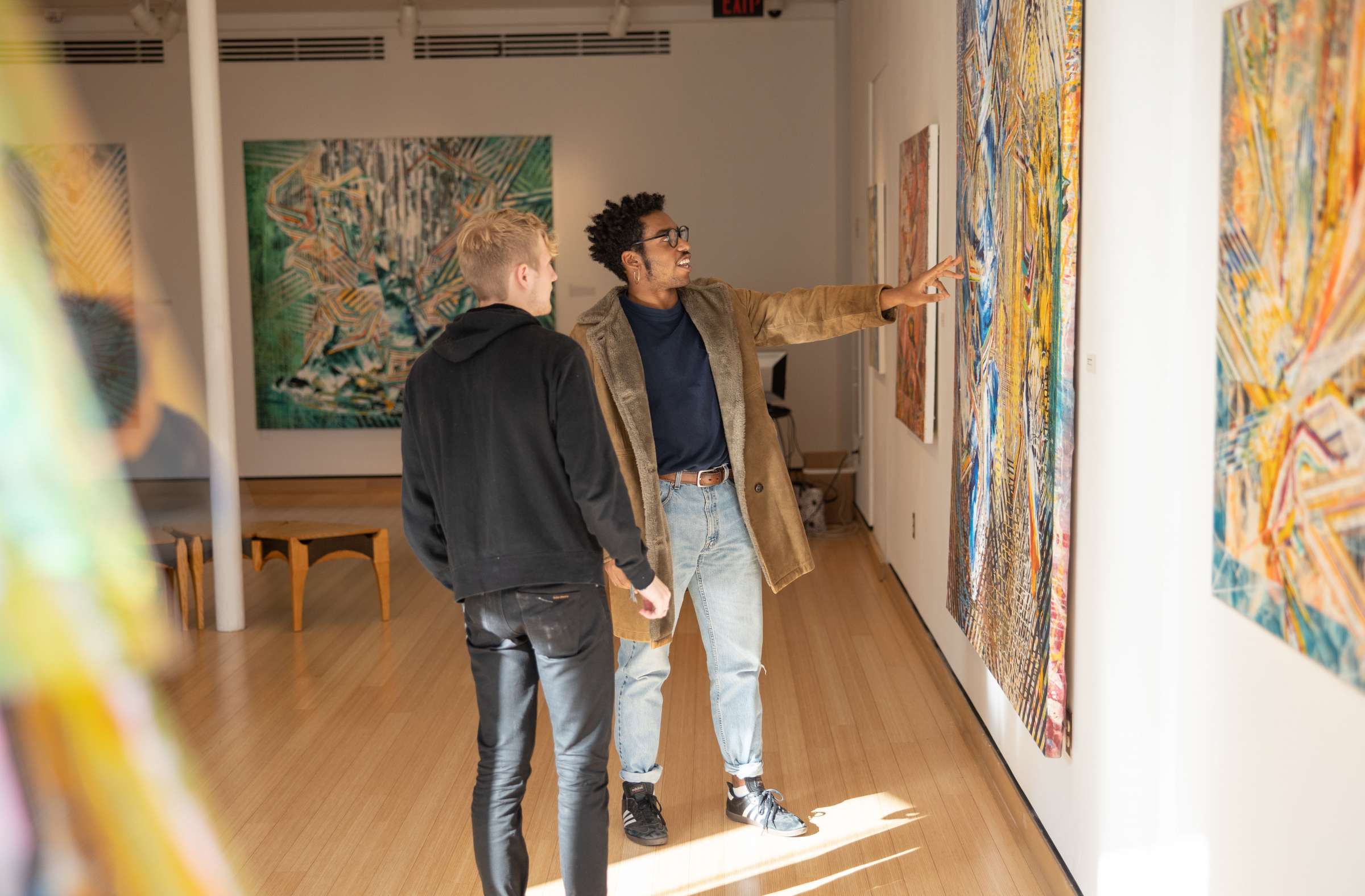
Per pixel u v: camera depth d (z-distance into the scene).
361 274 9.30
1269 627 1.44
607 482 2.15
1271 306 1.41
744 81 9.12
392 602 5.78
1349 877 1.24
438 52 9.14
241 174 9.24
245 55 9.14
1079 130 2.24
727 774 3.39
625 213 2.79
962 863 2.83
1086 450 2.36
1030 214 2.60
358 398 9.43
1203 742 1.72
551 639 2.20
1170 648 1.87
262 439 9.50
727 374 2.83
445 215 9.26
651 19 9.09
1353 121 1.16
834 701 4.12
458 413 2.20
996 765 3.29
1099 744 2.31
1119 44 2.08
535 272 2.28
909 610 5.12
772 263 9.27
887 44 5.87
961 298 3.57
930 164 4.16
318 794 3.36
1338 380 1.21
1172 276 1.82
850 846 2.95
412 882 2.80
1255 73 1.45
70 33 9.01
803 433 9.22
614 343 2.79
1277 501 1.40
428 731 3.90
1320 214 1.25
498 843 2.25
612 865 2.88
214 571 5.22
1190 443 1.76
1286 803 1.42
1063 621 2.42
